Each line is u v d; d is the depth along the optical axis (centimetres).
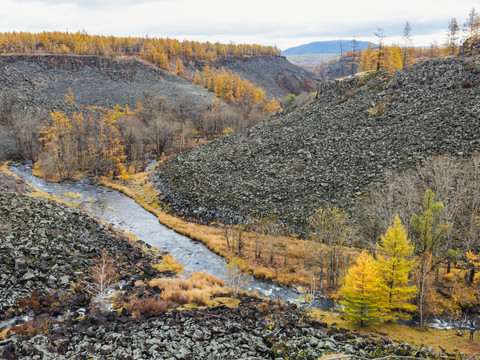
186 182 7419
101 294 2930
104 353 2008
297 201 5809
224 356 2080
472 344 2527
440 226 3247
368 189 5394
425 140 5900
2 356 1812
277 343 2269
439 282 3694
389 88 8225
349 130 7338
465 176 4712
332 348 2272
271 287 3966
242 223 5662
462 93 6662
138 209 6644
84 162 9531
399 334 2758
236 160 7781
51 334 2222
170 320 2566
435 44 12769
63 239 3841
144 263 4109
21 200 4431
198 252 4884
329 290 3906
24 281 2870
